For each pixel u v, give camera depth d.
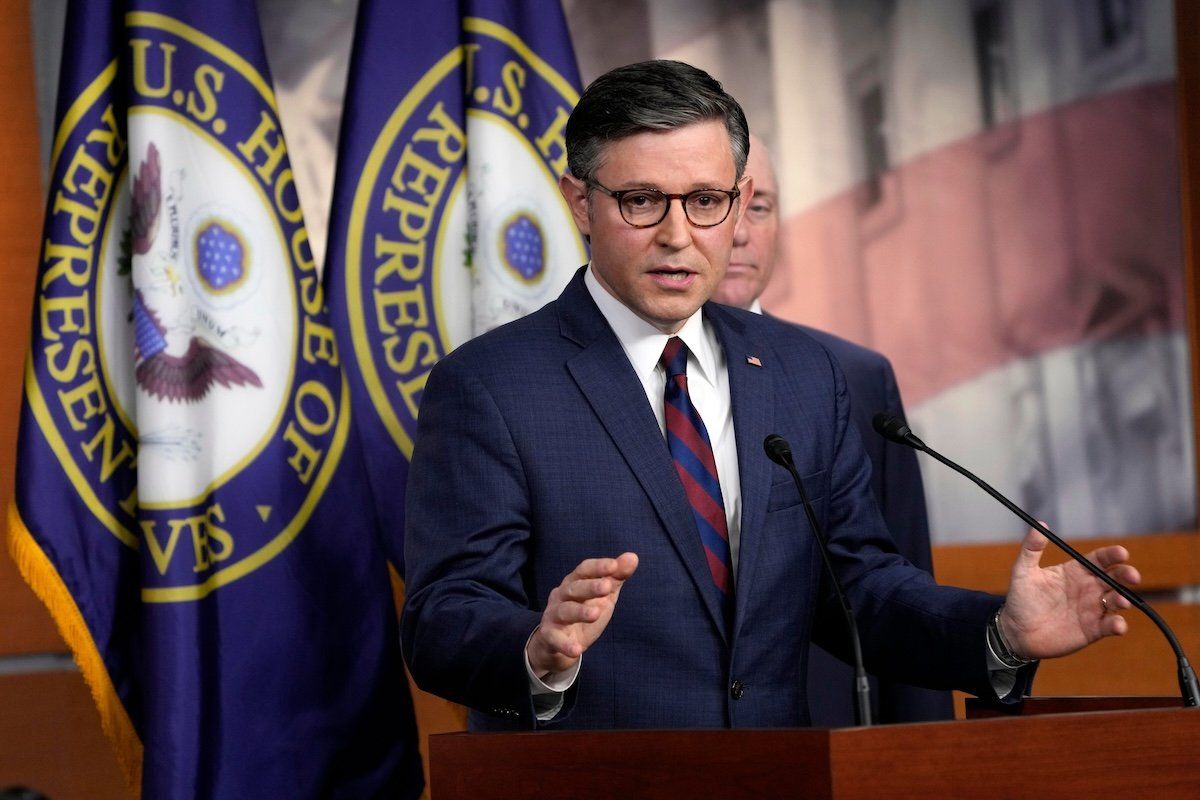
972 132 9.78
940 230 9.73
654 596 4.64
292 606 7.03
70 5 7.24
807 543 4.89
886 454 7.02
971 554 9.52
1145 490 9.75
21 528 6.79
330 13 9.02
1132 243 9.84
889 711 6.75
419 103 7.71
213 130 7.23
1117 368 9.79
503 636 4.10
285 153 7.45
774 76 9.63
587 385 4.85
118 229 7.16
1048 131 9.83
